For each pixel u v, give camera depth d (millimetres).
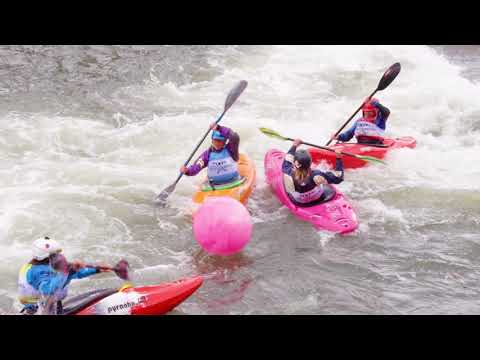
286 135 18469
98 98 20922
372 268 12125
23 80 21969
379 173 16344
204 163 14164
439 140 18547
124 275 9828
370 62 25719
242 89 14734
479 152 17703
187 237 13148
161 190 15133
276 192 14758
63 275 9188
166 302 10273
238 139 13961
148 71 23750
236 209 11820
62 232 13062
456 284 11656
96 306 9883
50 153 16812
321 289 11422
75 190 14875
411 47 27625
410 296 11242
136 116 19672
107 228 13344
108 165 16344
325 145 16766
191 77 23469
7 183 15008
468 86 22734
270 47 27250
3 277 11422
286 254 12570
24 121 18656
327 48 27234
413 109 20859
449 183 15773
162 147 17609
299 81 23500
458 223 13930
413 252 12711
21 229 13055
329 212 13727
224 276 11789
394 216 14180
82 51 25219
